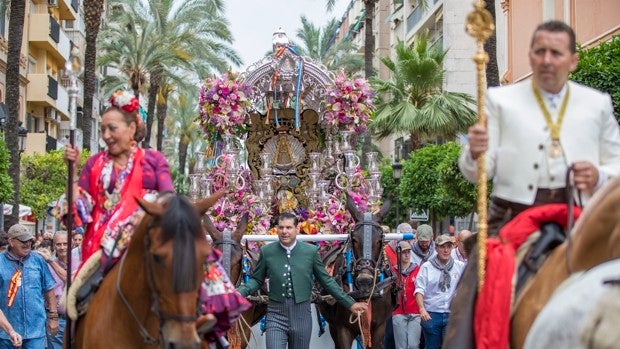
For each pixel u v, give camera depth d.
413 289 12.44
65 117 48.66
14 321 10.23
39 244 17.45
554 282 4.68
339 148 13.23
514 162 5.17
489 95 5.32
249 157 13.73
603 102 5.17
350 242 10.73
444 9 42.47
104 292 5.86
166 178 6.22
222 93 12.85
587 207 4.59
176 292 4.87
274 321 9.78
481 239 5.05
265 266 9.84
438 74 33.78
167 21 38.94
